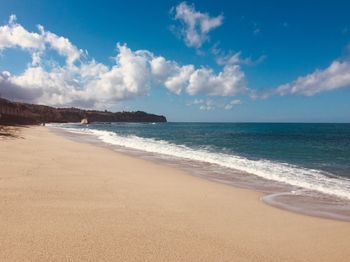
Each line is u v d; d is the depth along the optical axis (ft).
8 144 68.74
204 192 33.30
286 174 46.70
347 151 84.89
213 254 17.52
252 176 44.88
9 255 15.55
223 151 83.15
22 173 36.22
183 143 113.19
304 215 26.25
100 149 75.72
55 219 21.27
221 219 24.12
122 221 21.90
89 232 19.33
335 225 23.63
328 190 35.91
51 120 510.17
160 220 22.81
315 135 188.55
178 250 17.69
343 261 17.53
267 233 21.54
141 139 131.44
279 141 130.41
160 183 36.91
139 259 16.17
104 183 34.42
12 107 384.68
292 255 18.12
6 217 20.95
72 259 15.60
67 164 46.37
